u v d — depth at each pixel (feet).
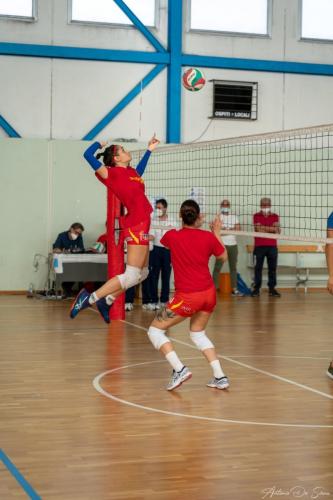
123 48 54.80
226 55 56.85
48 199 52.95
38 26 53.01
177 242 24.02
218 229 24.53
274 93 57.72
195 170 54.75
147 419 21.02
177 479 16.06
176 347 32.73
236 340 34.68
